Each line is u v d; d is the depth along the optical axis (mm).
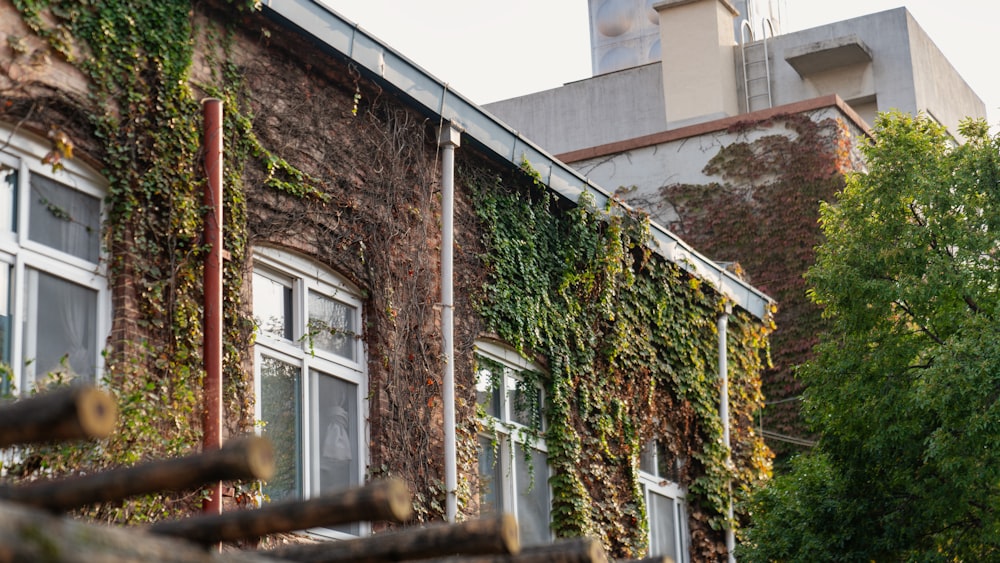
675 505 15203
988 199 14508
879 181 14906
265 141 9656
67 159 8102
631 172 23578
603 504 13281
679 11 28078
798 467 15242
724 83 27516
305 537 9484
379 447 10359
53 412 3254
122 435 7637
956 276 14078
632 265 14688
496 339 12195
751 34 30984
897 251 14523
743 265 22172
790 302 21594
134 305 8250
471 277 11906
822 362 14797
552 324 13000
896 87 28031
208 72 9195
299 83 10086
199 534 4172
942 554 13523
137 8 8648
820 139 22281
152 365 8219
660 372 14922
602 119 29547
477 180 12281
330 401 10148
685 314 15633
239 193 9164
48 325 7820
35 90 7812
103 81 8266
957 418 13031
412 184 11180
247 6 9328
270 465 3791
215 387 8492
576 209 13547
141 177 8430
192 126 8844
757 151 22672
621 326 14094
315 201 10055
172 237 8539
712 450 15641
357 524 10109
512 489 12195
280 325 9820
